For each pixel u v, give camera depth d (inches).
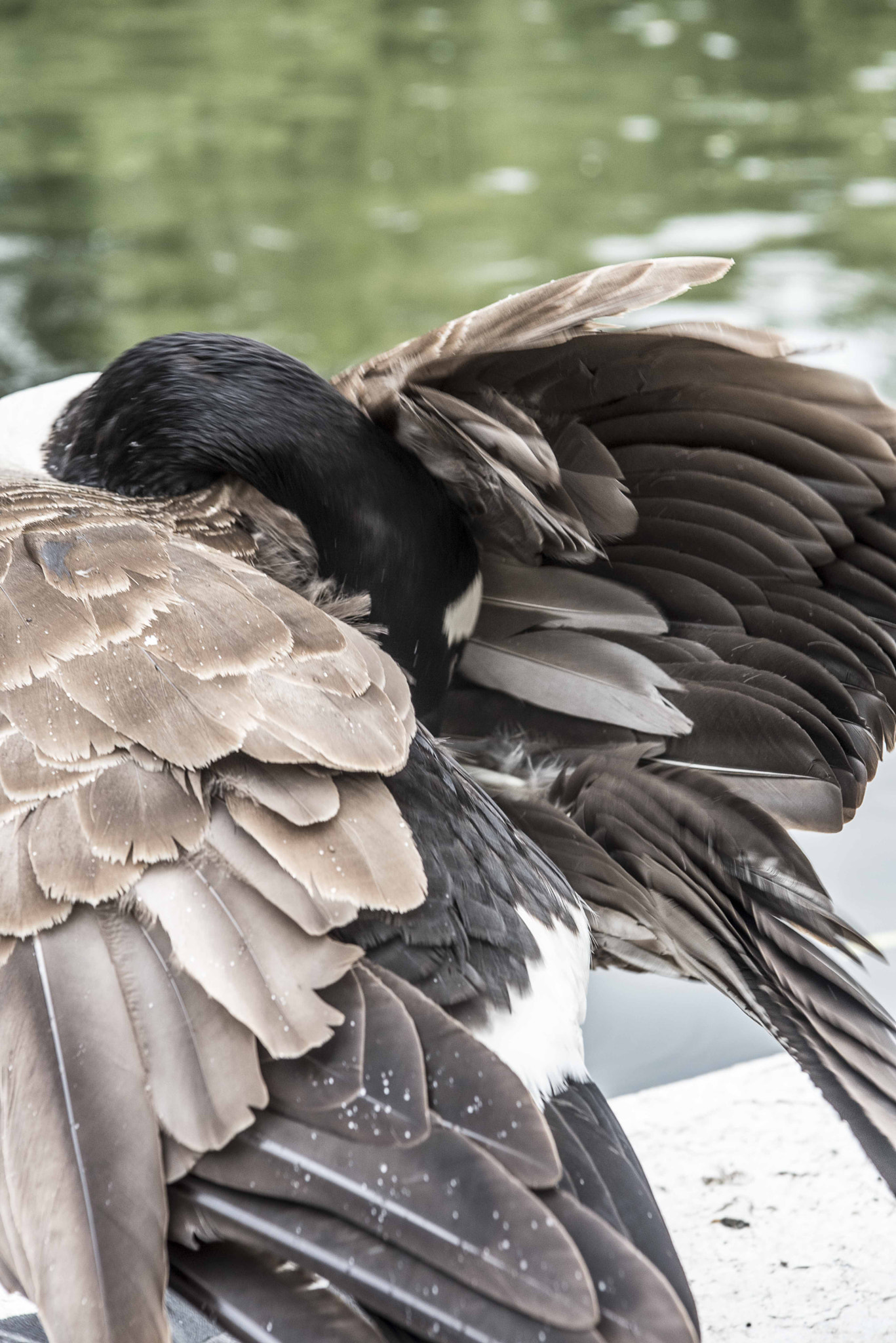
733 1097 114.4
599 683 89.5
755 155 581.0
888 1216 101.2
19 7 910.4
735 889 80.9
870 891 162.2
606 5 909.8
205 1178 54.8
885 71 724.0
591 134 623.8
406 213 522.0
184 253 478.3
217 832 60.2
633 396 82.7
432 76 741.3
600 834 86.4
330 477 80.0
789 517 84.5
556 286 75.9
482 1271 52.8
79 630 65.3
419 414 80.6
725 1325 91.5
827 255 446.6
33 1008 56.6
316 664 66.2
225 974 57.0
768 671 86.8
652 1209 60.7
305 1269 54.3
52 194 550.0
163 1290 52.9
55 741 61.5
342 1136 55.2
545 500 82.7
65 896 58.1
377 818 62.5
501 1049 62.6
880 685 85.7
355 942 60.9
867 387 79.8
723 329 76.6
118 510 75.2
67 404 90.8
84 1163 54.2
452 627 87.4
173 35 833.5
